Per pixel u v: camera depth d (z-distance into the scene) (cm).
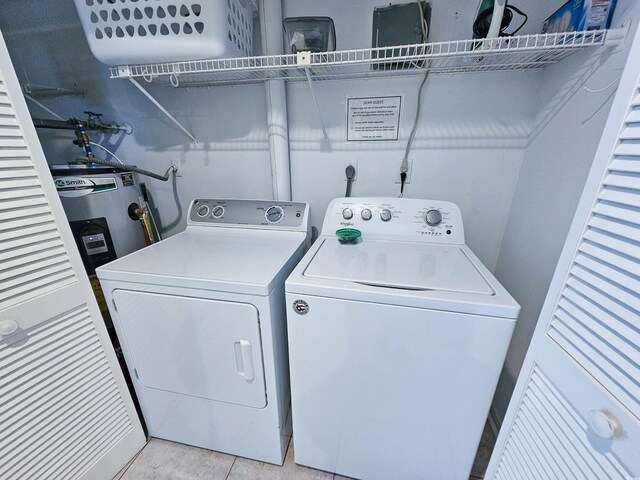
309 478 122
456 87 132
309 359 99
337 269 100
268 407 112
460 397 90
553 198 106
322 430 111
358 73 135
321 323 93
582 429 58
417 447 103
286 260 112
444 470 105
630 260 49
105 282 106
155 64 117
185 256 116
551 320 67
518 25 118
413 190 152
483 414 91
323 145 155
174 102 163
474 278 93
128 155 179
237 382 109
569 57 103
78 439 104
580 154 93
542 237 111
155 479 122
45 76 161
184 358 111
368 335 90
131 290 105
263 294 93
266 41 132
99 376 109
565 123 103
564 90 105
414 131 142
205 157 172
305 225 140
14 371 85
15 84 79
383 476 115
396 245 124
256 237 139
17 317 83
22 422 88
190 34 101
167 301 103
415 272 97
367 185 157
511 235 139
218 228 150
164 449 134
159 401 125
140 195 154
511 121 131
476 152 139
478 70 127
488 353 83
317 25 112
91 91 165
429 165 146
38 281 87
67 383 99
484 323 80
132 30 103
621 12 79
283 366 116
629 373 49
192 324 104
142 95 164
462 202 148
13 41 153
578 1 88
